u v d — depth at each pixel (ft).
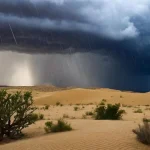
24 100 52.34
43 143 36.47
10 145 38.63
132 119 73.61
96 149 31.53
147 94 232.12
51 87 568.00
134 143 33.65
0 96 49.39
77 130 47.85
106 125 50.83
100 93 243.60
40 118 76.28
